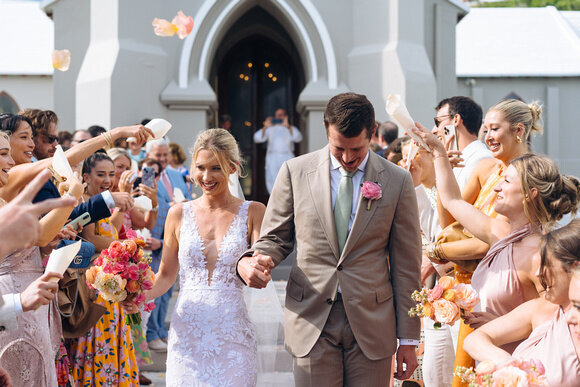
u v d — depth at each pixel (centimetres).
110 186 477
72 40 1150
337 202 335
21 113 451
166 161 730
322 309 329
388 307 334
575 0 3319
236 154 368
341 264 328
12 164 340
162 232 684
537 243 298
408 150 449
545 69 2264
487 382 242
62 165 327
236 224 366
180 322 356
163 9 1108
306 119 1157
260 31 1461
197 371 347
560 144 2236
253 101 1527
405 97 1102
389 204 334
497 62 2309
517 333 279
